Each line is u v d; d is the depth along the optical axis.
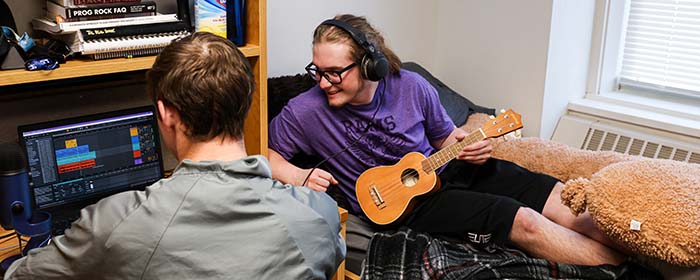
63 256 1.03
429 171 1.99
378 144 2.04
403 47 2.94
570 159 2.27
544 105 2.74
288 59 2.55
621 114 2.68
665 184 1.70
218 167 1.05
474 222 1.91
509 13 2.75
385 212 1.98
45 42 1.75
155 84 1.10
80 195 1.73
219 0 1.82
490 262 1.76
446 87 2.76
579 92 2.87
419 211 2.02
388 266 1.79
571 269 1.73
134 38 1.67
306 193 1.15
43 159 1.66
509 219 1.87
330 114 2.01
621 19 2.78
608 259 1.79
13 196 1.46
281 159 2.04
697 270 1.66
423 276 1.74
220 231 1.02
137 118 1.79
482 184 2.13
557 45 2.68
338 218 1.18
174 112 1.10
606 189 1.73
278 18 2.46
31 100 1.79
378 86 2.03
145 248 0.98
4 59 1.50
